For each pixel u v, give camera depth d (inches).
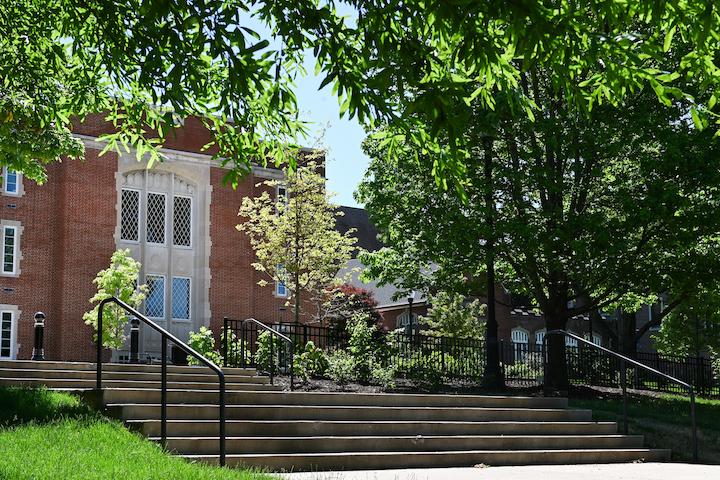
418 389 810.8
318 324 1403.8
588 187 890.1
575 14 268.1
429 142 331.3
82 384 519.5
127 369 597.6
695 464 563.5
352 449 468.4
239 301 1332.4
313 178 1187.3
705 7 255.8
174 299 1286.9
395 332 929.5
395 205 946.1
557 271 923.4
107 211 1234.6
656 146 886.4
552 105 897.5
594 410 772.6
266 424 455.5
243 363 806.5
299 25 279.1
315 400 537.6
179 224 1311.5
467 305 1792.6
